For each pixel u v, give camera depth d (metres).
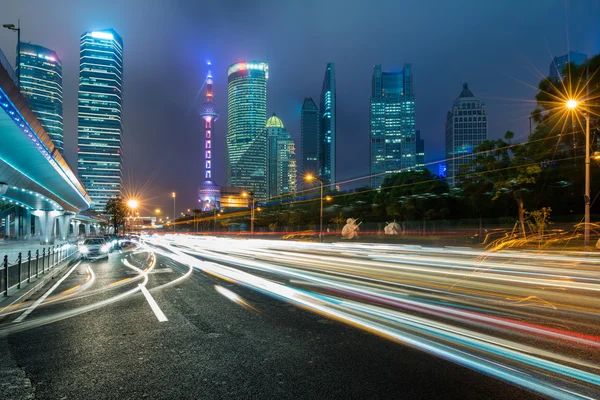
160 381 4.47
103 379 4.54
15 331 6.72
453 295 9.79
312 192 87.88
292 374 4.62
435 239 41.62
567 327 6.64
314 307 8.42
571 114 33.78
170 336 6.30
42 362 5.14
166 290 10.98
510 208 47.75
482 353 5.30
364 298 9.41
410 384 4.29
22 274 12.01
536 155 37.06
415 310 8.05
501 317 7.39
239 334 6.36
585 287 11.11
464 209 51.12
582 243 31.52
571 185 39.41
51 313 8.17
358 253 27.34
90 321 7.38
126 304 9.02
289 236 71.88
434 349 5.49
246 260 21.61
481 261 19.95
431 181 50.06
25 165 32.91
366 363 4.95
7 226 97.25
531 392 4.06
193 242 57.62
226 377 4.56
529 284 11.70
